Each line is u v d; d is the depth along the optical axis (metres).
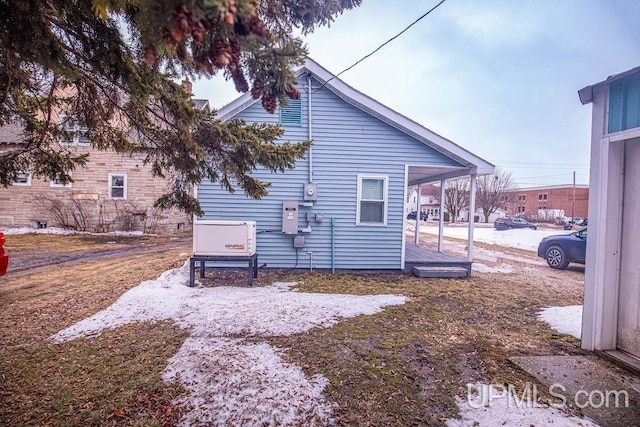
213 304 5.04
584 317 3.72
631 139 3.39
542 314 5.07
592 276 3.64
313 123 7.96
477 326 4.48
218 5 0.98
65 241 12.91
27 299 5.52
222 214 7.80
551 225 37.75
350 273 7.96
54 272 7.71
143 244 12.58
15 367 3.28
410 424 2.45
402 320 4.63
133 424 2.45
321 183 8.02
